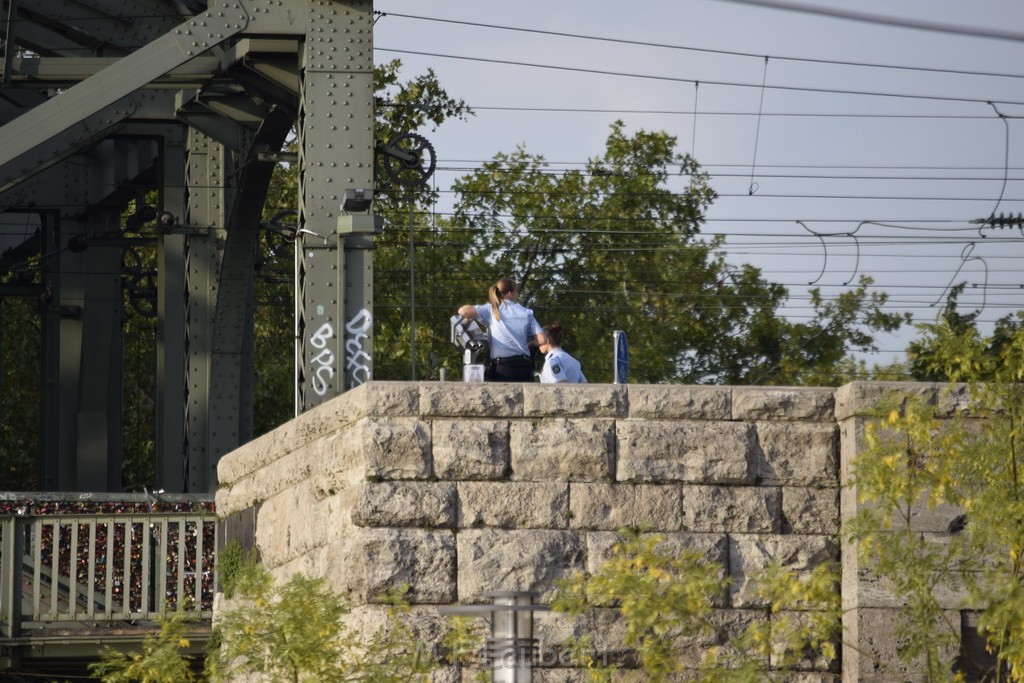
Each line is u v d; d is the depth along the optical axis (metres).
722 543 38.22
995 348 36.44
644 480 38.41
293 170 151.50
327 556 40.84
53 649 54.50
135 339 158.50
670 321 168.62
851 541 34.81
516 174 161.12
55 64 78.75
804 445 38.78
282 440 46.22
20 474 160.75
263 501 48.38
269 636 33.84
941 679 35.25
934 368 36.69
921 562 34.53
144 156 95.81
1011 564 35.47
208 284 88.81
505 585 37.72
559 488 38.31
